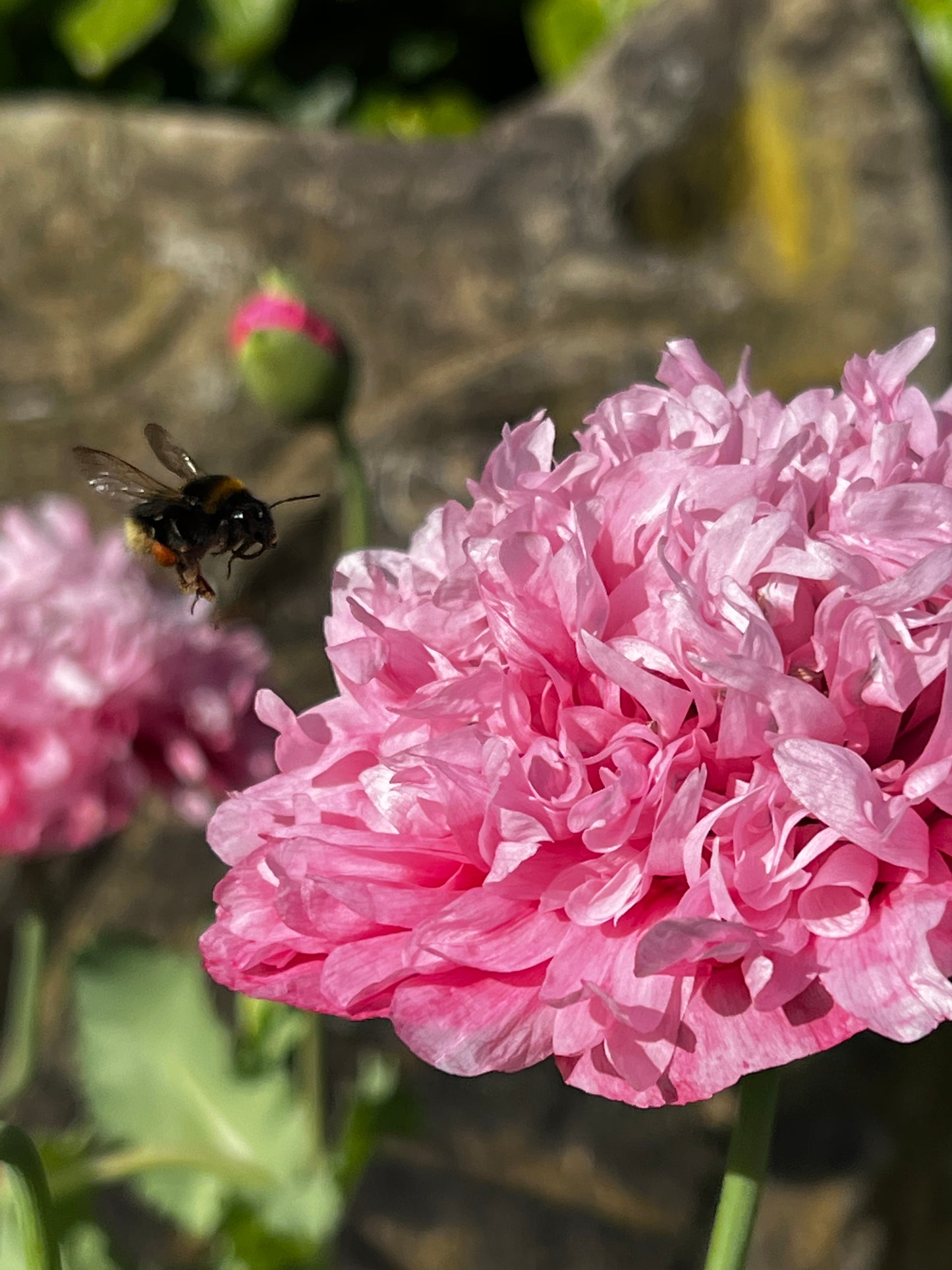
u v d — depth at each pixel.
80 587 0.26
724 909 0.14
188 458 0.23
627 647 0.15
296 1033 0.26
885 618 0.14
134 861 0.35
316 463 0.35
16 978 0.35
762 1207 0.34
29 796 0.25
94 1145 0.27
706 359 0.35
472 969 0.14
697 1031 0.14
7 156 0.38
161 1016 0.26
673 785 0.15
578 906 0.14
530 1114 0.34
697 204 0.37
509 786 0.15
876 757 0.15
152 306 0.37
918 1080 0.34
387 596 0.17
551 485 0.16
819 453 0.16
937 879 0.14
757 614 0.14
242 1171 0.25
